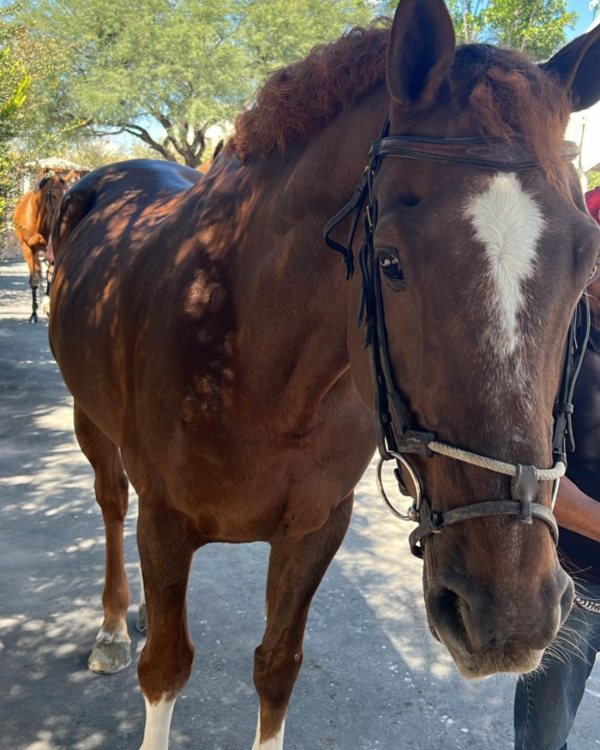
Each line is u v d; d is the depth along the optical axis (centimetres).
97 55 1866
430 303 116
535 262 113
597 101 137
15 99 718
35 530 396
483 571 113
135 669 281
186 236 206
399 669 288
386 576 365
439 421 117
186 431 187
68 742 239
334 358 173
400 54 128
